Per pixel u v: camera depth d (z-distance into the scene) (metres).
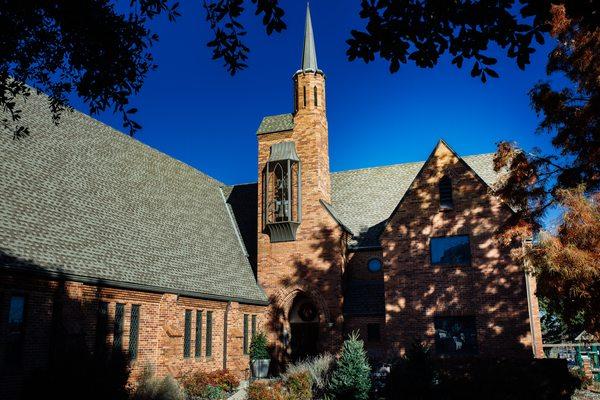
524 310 22.14
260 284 28.09
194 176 32.16
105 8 7.72
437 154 25.31
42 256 15.76
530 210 17.89
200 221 28.36
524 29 5.61
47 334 15.44
